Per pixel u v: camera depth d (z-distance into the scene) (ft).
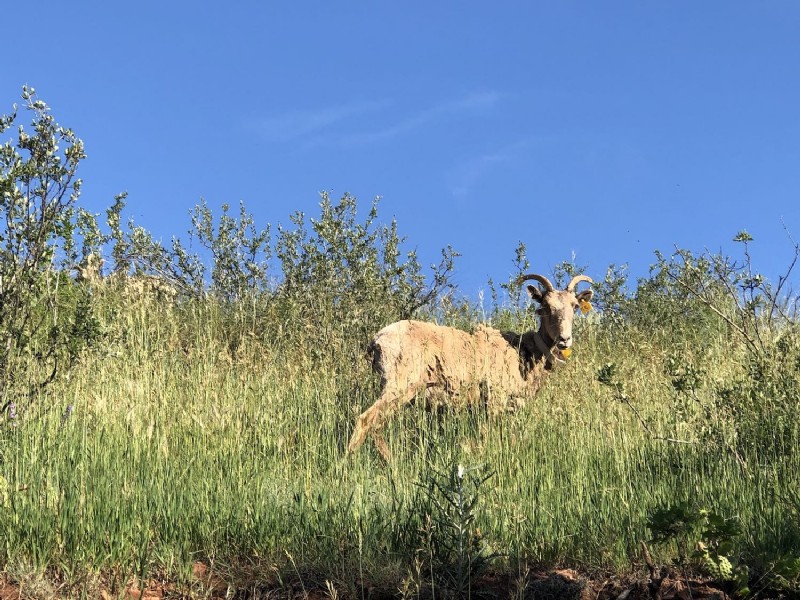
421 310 40.78
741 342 31.63
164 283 41.34
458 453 24.70
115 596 16.42
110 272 40.09
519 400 28.60
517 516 19.49
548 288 31.55
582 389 27.84
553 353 30.71
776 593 16.80
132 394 25.58
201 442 23.12
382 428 27.66
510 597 16.89
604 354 36.19
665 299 43.34
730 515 19.76
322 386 29.53
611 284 45.42
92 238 30.45
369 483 21.75
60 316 25.43
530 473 22.85
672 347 34.47
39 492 18.52
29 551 17.38
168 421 24.07
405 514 19.66
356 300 36.86
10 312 21.81
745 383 24.97
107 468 19.98
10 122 21.80
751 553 18.26
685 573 16.99
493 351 30.27
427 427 27.14
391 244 41.70
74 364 24.57
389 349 29.37
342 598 16.93
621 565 18.07
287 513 19.77
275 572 17.79
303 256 42.52
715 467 22.48
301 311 37.29
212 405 24.82
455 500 17.99
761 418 23.30
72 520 17.80
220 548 18.81
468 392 28.91
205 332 35.42
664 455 23.88
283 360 32.37
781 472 22.02
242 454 23.08
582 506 20.52
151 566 17.75
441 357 29.48
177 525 18.92
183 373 29.76
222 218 44.47
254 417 25.52
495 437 25.55
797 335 27.43
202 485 20.40
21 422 21.30
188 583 17.30
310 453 24.50
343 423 27.71
